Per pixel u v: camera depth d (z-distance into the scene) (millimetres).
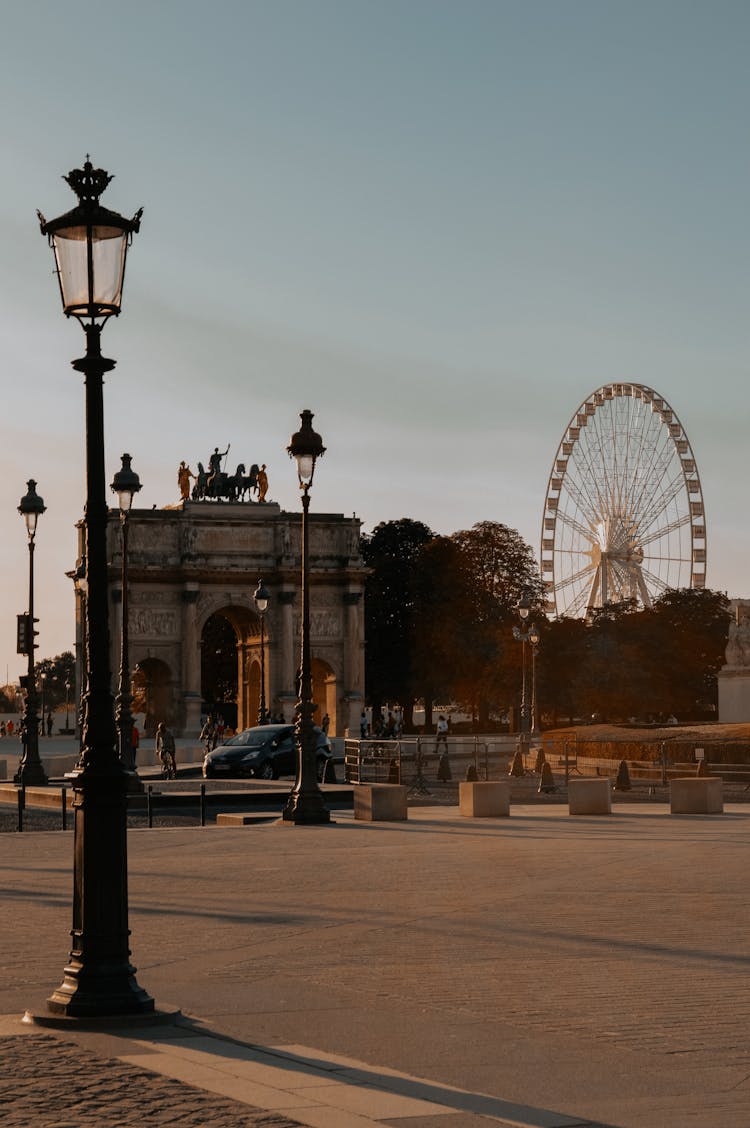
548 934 27234
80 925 19719
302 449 56156
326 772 81625
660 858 41312
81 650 188500
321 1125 14258
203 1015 20188
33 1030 18859
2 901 32562
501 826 53781
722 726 106125
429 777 98062
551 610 177750
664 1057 17609
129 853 43938
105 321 21234
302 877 37000
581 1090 16000
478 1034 18953
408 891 33906
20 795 54656
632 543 173875
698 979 22703
